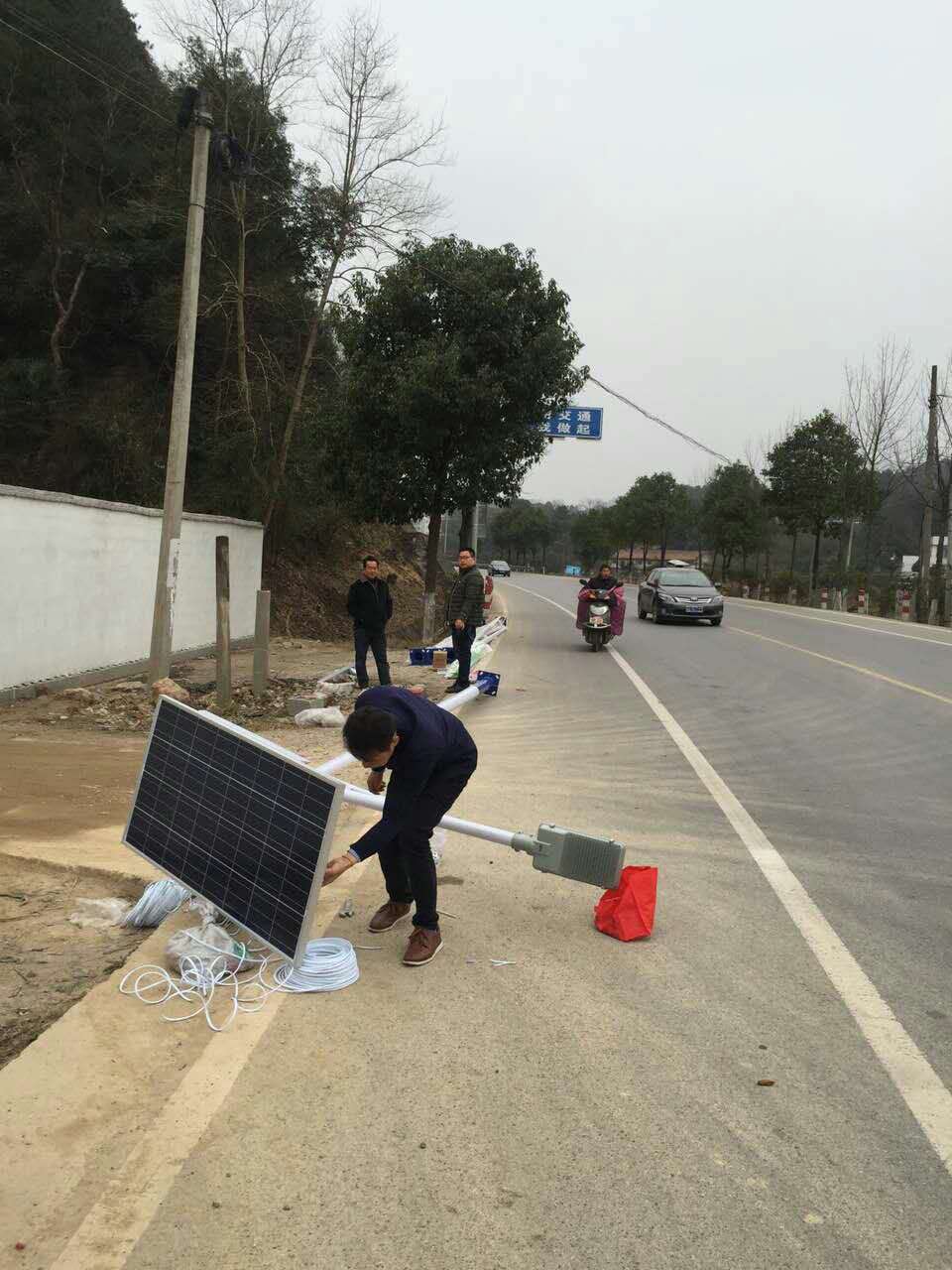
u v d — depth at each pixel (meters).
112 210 23.88
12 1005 3.62
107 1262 2.29
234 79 18.80
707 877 5.23
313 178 19.31
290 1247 2.37
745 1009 3.70
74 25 25.41
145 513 12.27
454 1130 2.87
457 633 11.12
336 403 17.77
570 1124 2.92
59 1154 2.68
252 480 19.81
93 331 24.11
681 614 23.36
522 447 17.27
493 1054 3.31
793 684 13.06
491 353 16.67
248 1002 3.61
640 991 3.83
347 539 26.02
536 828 6.00
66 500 10.40
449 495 16.86
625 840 5.84
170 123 21.58
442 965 4.01
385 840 3.96
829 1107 3.05
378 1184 2.61
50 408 21.59
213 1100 2.95
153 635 10.55
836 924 4.59
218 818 4.07
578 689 12.33
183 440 10.52
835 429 40.75
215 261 20.80
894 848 5.81
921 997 3.84
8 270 23.31
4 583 9.50
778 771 7.79
